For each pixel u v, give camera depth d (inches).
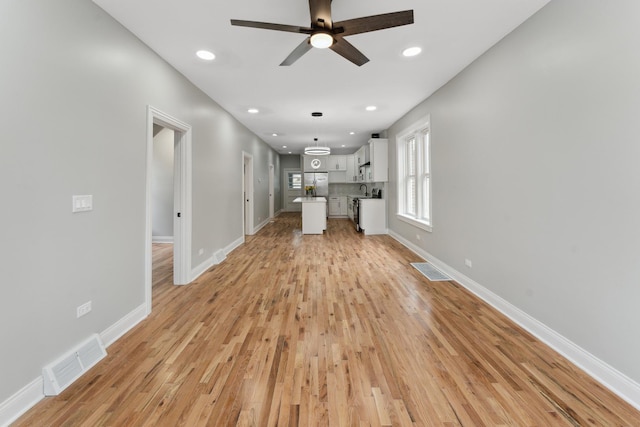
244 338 88.1
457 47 106.7
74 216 73.2
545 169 83.4
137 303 98.8
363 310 107.5
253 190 278.1
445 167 146.3
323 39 74.9
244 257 186.5
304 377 69.8
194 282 138.8
